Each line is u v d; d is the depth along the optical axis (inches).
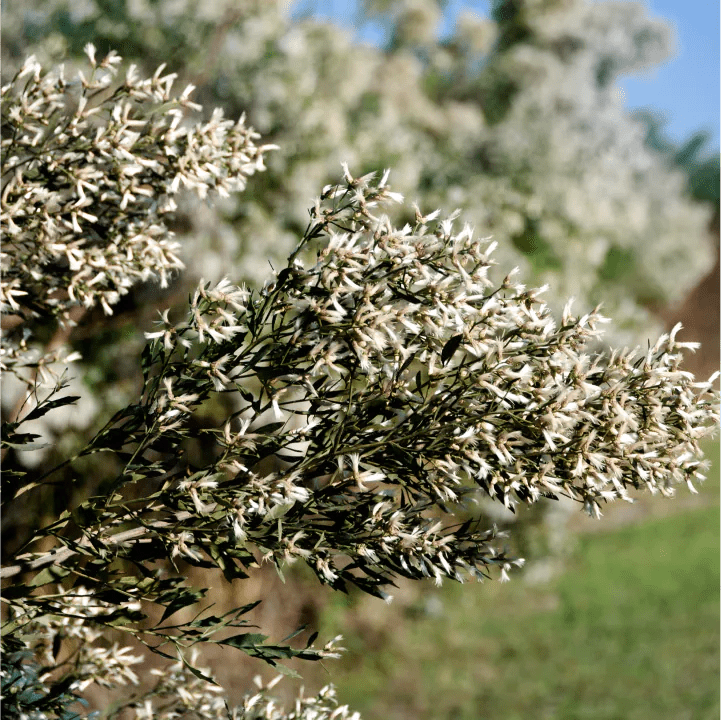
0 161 68.1
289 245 215.2
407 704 245.8
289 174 222.7
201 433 61.9
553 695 262.4
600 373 60.5
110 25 191.2
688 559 394.0
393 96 294.5
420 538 59.4
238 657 218.4
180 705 83.3
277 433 61.4
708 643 304.8
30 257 71.1
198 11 197.8
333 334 58.2
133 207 74.4
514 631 308.3
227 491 60.2
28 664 69.8
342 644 261.1
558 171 297.6
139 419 62.9
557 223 291.9
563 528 318.3
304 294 59.7
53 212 67.8
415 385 62.7
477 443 59.2
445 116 309.3
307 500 60.9
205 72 191.9
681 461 59.7
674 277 437.4
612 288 337.7
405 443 60.0
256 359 60.4
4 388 153.0
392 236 59.7
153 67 197.6
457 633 297.9
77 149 67.7
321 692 79.5
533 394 58.1
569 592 345.7
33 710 66.5
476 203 275.6
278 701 80.6
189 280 188.7
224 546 60.5
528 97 364.8
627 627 316.2
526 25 450.3
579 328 59.8
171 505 60.8
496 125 317.7
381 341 57.3
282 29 226.7
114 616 60.6
